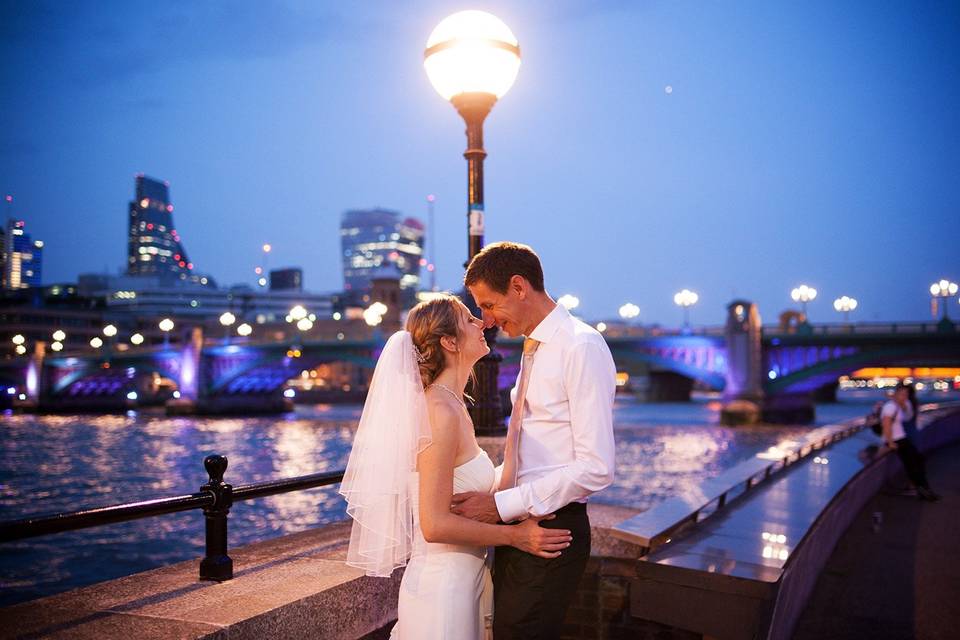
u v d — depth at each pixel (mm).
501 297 2961
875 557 7715
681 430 64375
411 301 193500
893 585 6668
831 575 7008
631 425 69062
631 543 4246
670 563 3896
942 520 9750
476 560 2992
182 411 100188
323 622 3373
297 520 28250
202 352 102438
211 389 102750
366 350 90188
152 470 47406
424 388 2971
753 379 69438
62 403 118188
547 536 2836
